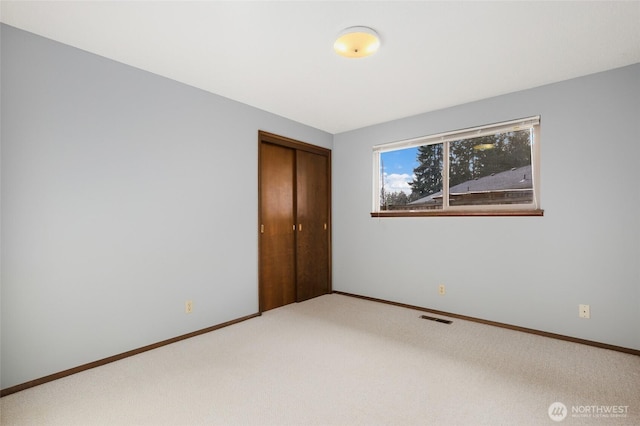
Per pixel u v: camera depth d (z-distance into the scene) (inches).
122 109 94.9
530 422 64.4
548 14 71.4
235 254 126.4
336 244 174.6
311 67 98.4
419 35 80.3
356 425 64.0
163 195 104.5
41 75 80.3
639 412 67.3
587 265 102.3
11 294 75.8
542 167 110.2
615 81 97.7
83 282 87.2
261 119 137.2
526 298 113.9
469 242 127.1
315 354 96.4
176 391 76.2
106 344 91.3
